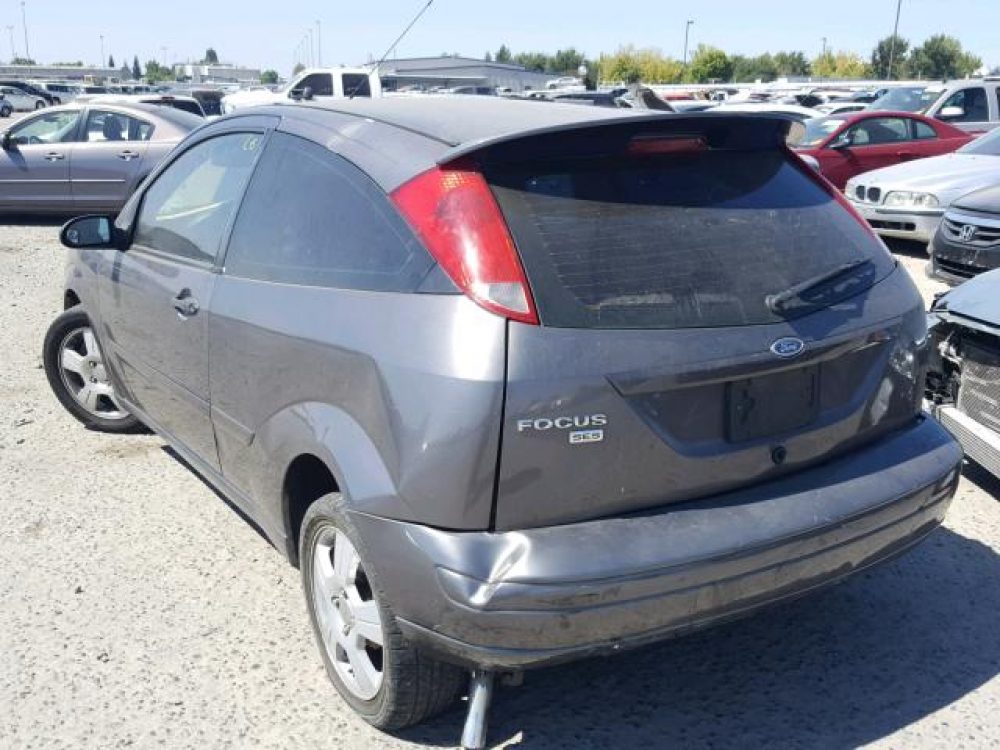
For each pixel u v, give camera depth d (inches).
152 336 169.0
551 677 134.2
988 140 502.3
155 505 185.5
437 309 106.5
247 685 131.6
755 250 117.0
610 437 104.7
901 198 472.1
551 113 128.2
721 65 3496.6
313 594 128.6
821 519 113.4
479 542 102.7
